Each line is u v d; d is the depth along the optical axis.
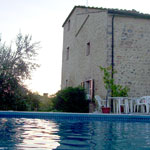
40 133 4.94
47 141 3.94
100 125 6.94
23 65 12.08
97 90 12.69
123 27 12.55
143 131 5.68
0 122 7.18
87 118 8.74
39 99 17.09
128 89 11.44
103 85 12.16
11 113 9.14
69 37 18.72
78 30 16.23
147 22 12.88
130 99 11.49
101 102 12.00
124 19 12.65
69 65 18.16
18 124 6.71
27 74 12.29
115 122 7.98
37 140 4.00
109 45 12.24
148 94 12.12
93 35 13.71
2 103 11.85
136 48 12.45
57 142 3.88
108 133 5.21
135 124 7.41
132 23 12.69
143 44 12.57
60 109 12.37
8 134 4.66
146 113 10.18
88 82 14.15
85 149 3.35
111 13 12.52
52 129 5.73
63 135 4.73
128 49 12.36
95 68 13.12
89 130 5.70
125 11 13.05
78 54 15.98
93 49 13.57
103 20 12.80
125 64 12.18
